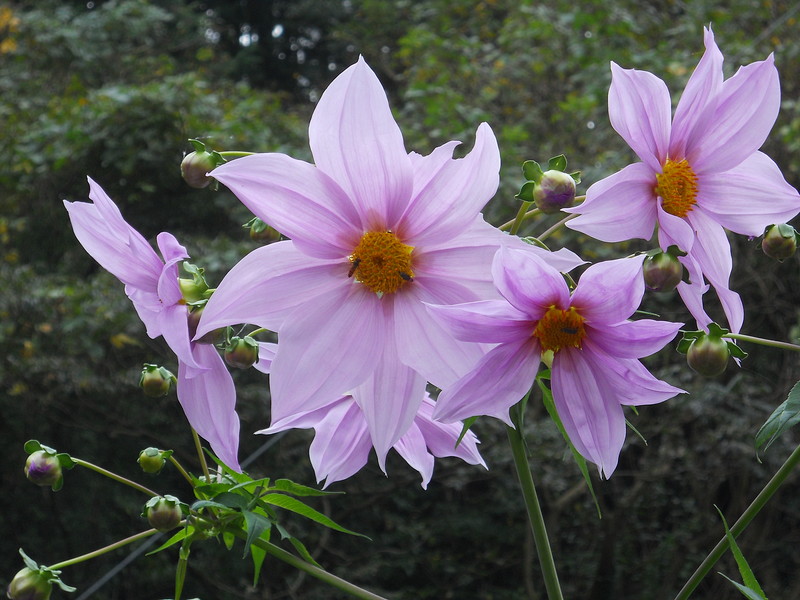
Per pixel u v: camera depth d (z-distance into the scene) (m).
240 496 1.15
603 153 6.05
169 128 6.47
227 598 6.01
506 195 5.65
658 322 1.00
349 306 1.03
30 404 5.65
